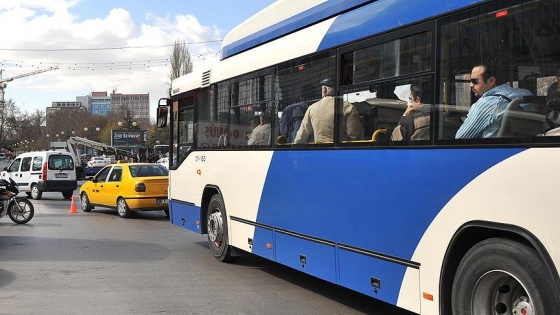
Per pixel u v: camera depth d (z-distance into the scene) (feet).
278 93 21.39
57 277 24.11
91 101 547.08
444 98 13.50
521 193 11.24
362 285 16.07
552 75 10.96
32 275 24.52
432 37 13.94
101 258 28.86
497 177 11.81
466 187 12.58
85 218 49.39
